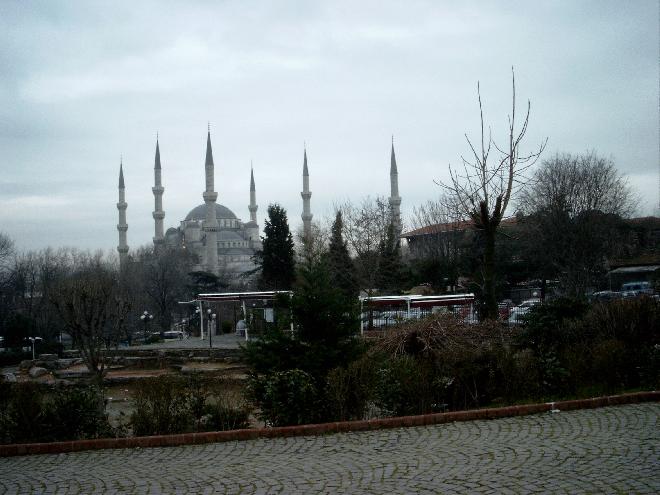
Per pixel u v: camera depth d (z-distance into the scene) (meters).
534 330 15.36
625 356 13.60
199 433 10.70
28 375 31.94
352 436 10.32
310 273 14.02
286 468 8.52
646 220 62.25
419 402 12.09
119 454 10.09
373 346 15.31
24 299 67.25
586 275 46.09
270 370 12.85
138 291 72.00
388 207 63.16
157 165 143.88
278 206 56.19
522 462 8.09
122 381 27.97
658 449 8.32
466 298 31.52
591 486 6.96
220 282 83.81
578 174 49.19
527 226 48.91
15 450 10.48
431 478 7.62
